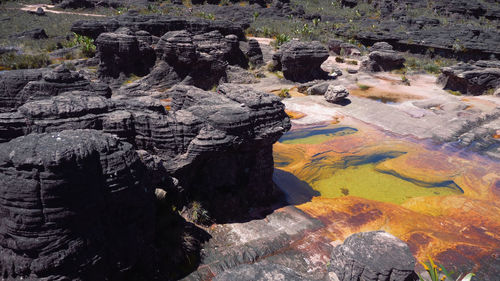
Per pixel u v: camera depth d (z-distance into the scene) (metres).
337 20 95.06
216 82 41.97
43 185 7.45
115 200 8.84
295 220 15.28
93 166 8.34
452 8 95.25
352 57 63.38
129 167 9.05
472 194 19.61
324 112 34.09
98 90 18.75
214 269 11.62
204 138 12.91
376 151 25.30
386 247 11.24
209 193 14.70
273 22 88.56
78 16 81.00
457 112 33.94
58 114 11.45
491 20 92.25
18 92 17.75
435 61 62.47
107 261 8.80
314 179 20.84
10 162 7.59
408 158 24.22
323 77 48.12
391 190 19.73
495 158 24.61
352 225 15.68
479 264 13.39
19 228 7.59
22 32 60.91
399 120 31.81
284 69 46.41
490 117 32.62
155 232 11.55
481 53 61.53
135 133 12.98
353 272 11.02
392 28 82.69
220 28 56.44
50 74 17.47
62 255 7.80
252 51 53.41
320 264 12.61
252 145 14.59
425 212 17.45
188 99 16.83
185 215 13.68
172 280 10.79
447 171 22.41
